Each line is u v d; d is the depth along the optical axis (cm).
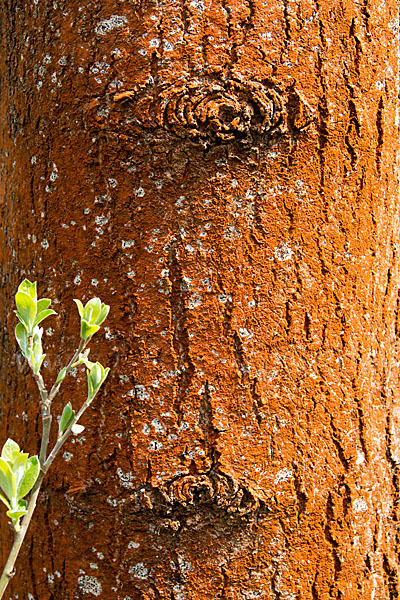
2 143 158
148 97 147
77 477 149
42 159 152
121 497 148
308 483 149
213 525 147
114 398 148
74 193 150
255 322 148
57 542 150
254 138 148
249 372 148
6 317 157
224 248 148
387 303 154
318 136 150
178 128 147
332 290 150
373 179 153
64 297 151
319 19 150
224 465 147
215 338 147
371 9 152
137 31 148
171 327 148
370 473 152
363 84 152
